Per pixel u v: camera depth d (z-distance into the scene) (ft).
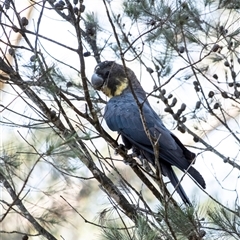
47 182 42.11
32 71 29.94
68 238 55.36
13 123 31.96
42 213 40.73
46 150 28.71
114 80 40.11
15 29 30.73
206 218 30.99
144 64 37.55
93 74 40.32
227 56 37.83
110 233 27.63
